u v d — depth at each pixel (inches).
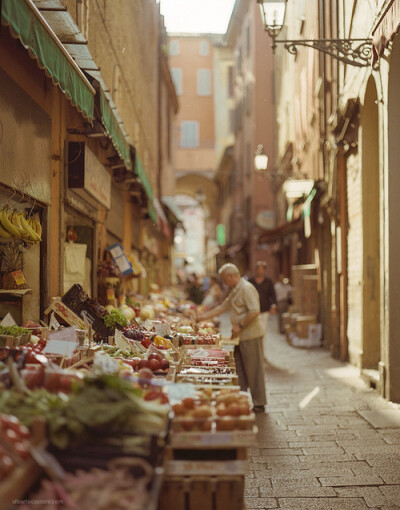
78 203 344.8
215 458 138.3
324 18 574.9
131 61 568.1
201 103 2177.7
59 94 301.6
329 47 343.6
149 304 534.9
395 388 326.6
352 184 471.5
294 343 602.9
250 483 206.2
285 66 997.2
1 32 213.3
